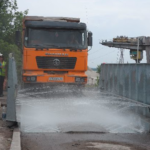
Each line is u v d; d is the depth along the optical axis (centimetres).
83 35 1393
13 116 823
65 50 1368
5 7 2683
